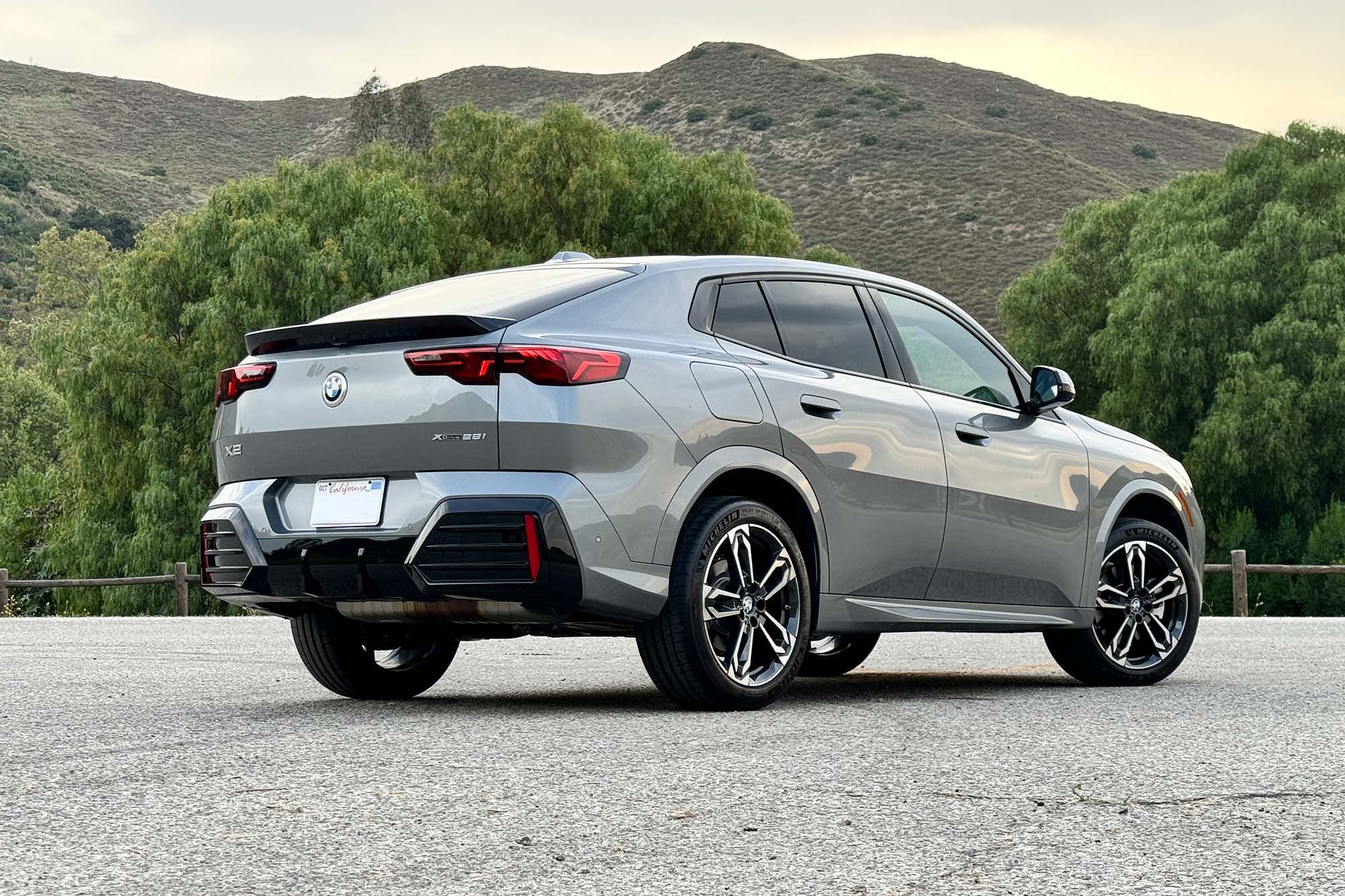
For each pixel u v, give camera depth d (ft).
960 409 19.57
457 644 19.62
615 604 15.69
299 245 109.40
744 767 12.49
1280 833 9.87
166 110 641.81
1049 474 20.31
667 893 8.29
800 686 20.67
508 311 16.15
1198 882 8.54
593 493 15.47
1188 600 21.67
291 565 16.30
